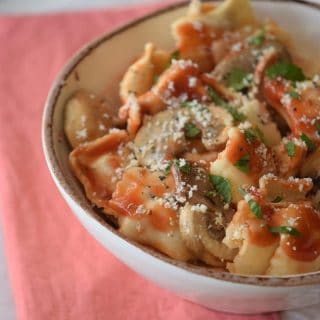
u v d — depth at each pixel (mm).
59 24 537
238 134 355
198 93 402
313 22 456
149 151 378
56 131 383
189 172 356
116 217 356
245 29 446
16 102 481
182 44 434
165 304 371
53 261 390
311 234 327
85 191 369
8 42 523
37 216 413
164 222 342
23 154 447
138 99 402
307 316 367
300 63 442
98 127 398
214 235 339
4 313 379
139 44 443
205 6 459
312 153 374
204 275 303
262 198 337
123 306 370
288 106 387
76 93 406
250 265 330
